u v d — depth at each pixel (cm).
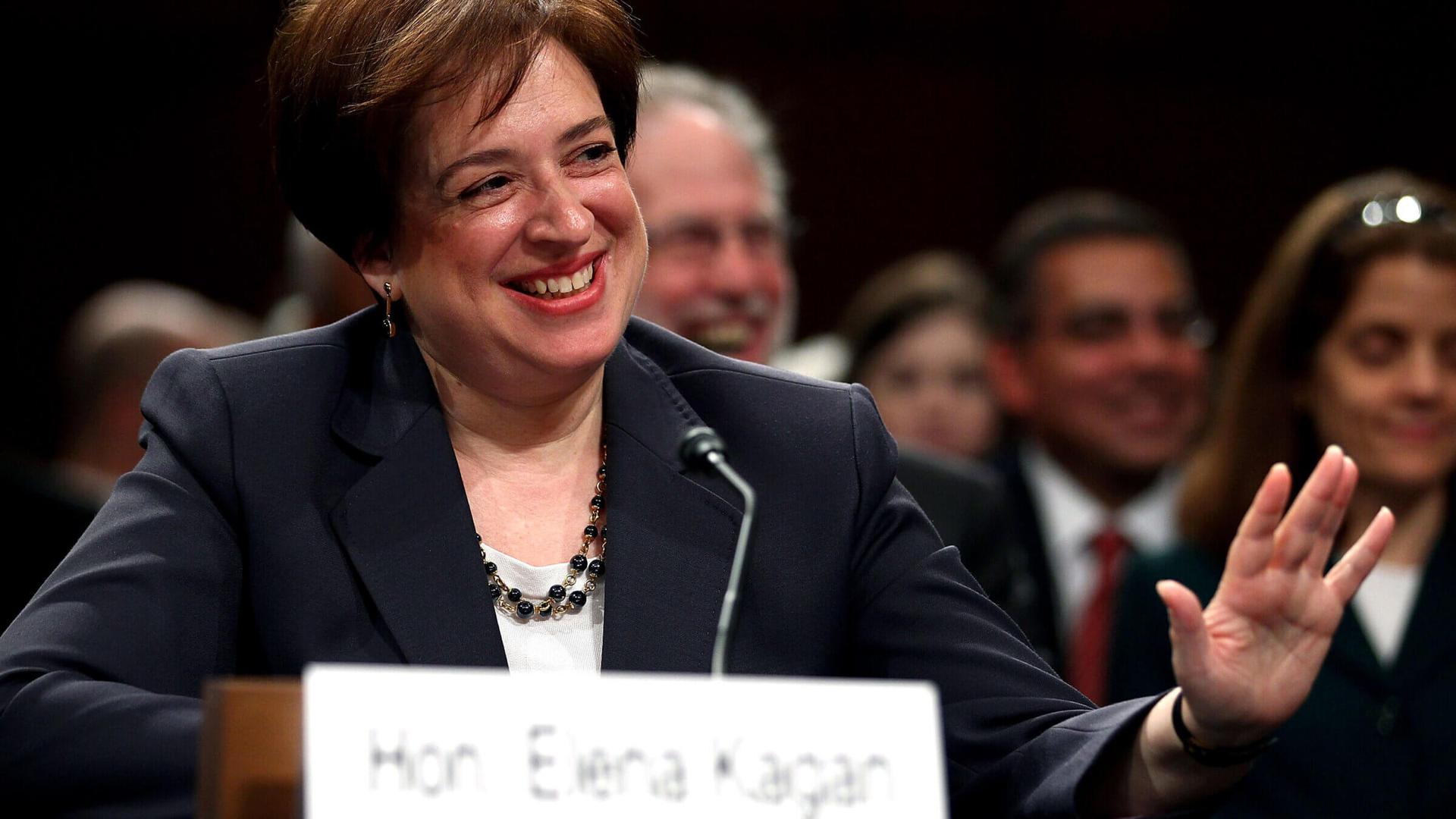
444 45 225
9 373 887
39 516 458
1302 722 404
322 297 443
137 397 558
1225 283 953
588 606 234
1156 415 578
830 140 928
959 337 643
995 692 232
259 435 234
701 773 166
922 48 938
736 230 440
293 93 238
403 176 232
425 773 160
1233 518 451
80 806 190
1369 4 948
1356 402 431
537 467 244
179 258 894
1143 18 949
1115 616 469
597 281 233
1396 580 426
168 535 223
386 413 240
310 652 221
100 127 891
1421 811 396
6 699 200
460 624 223
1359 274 434
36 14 873
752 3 916
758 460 245
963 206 939
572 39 235
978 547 437
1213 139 954
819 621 236
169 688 214
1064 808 206
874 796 169
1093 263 588
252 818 164
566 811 162
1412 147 948
